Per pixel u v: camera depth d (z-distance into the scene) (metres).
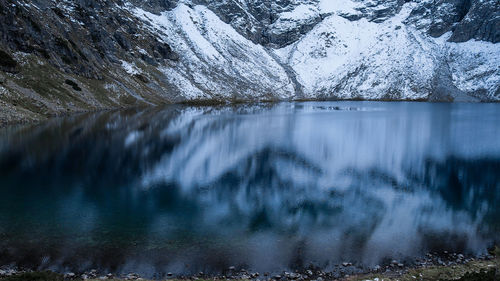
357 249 26.86
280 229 30.80
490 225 32.09
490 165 56.06
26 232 29.47
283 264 24.39
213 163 55.88
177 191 41.56
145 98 172.38
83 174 47.84
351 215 34.53
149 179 46.41
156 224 31.67
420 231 30.62
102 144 67.50
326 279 22.22
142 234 29.44
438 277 22.05
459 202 38.81
